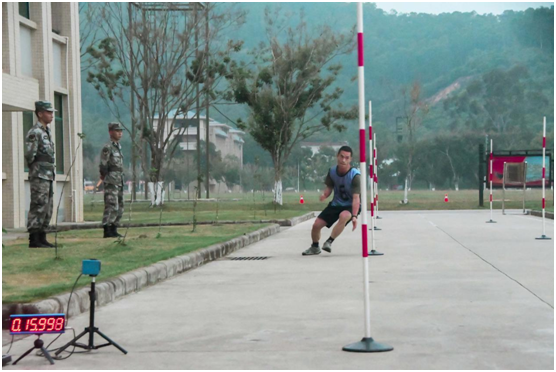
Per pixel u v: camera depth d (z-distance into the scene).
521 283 10.62
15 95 20.66
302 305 8.96
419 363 6.06
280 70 46.72
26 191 24.97
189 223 25.58
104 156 17.97
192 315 8.42
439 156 127.19
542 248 16.11
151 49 44.41
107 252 14.05
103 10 44.94
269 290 10.30
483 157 42.91
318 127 49.50
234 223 26.05
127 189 121.06
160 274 11.55
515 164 41.50
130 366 6.11
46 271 11.04
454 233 20.89
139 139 46.59
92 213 35.28
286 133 47.00
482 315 8.15
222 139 138.50
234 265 13.64
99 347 6.71
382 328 7.49
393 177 136.38
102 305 9.24
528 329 7.38
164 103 44.34
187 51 45.41
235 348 6.72
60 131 27.66
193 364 6.16
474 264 13.05
